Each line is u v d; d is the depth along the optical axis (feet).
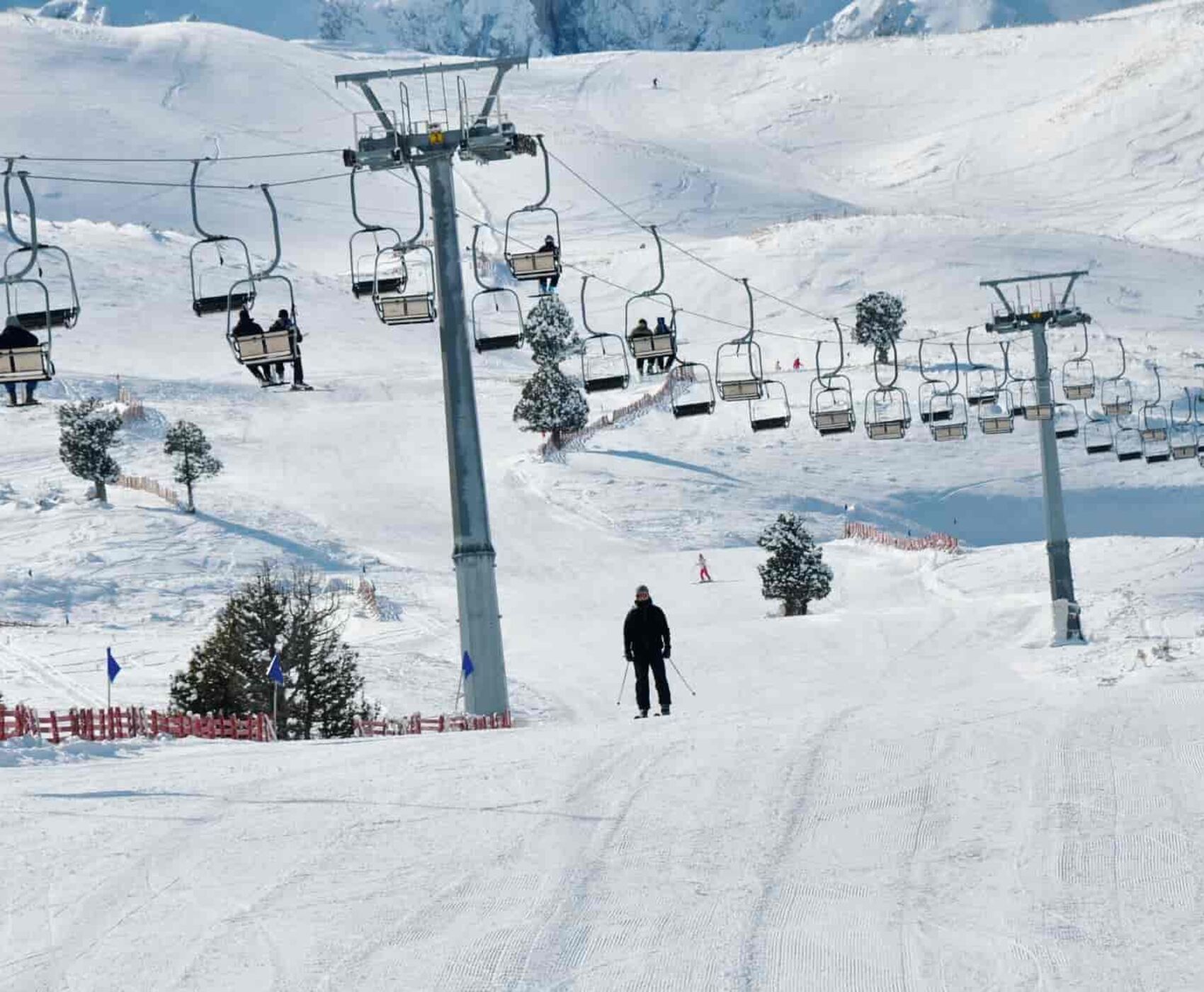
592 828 113.60
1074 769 122.01
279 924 91.04
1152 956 77.87
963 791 117.29
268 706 339.36
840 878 96.37
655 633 241.55
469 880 99.96
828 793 120.26
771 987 76.74
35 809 131.44
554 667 509.35
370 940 86.94
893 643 494.59
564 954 83.20
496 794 128.36
